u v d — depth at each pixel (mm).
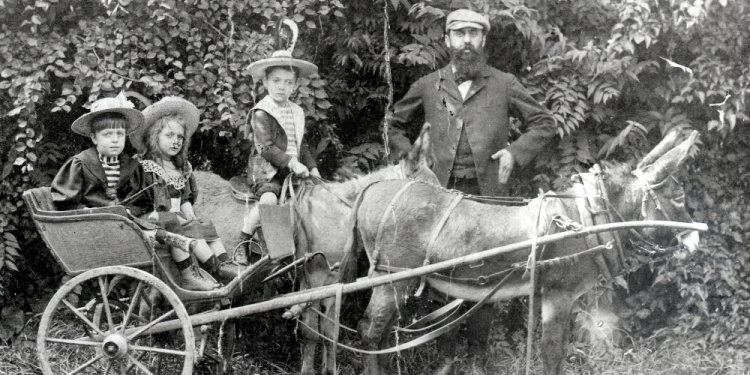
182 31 6988
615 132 7910
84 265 5055
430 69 7766
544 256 5406
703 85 7703
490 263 5453
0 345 6965
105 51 6867
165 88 6930
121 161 5480
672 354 7496
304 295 5262
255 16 7285
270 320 7316
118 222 5102
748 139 7977
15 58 6801
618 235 5449
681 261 7754
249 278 5941
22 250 7445
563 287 5449
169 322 5156
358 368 7082
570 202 5484
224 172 7883
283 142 6266
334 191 6176
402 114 6902
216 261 5602
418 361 7297
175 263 5383
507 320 7793
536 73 7590
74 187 5203
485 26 6582
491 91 6637
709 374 7137
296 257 6059
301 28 7465
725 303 7785
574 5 7695
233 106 6996
